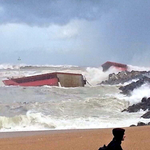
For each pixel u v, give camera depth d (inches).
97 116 1378.0
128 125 1183.6
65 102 1611.7
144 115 1359.5
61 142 737.0
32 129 1119.0
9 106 1507.1
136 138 748.0
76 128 1131.3
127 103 1653.5
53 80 2773.1
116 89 2126.0
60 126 1177.4
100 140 752.3
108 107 1576.0
